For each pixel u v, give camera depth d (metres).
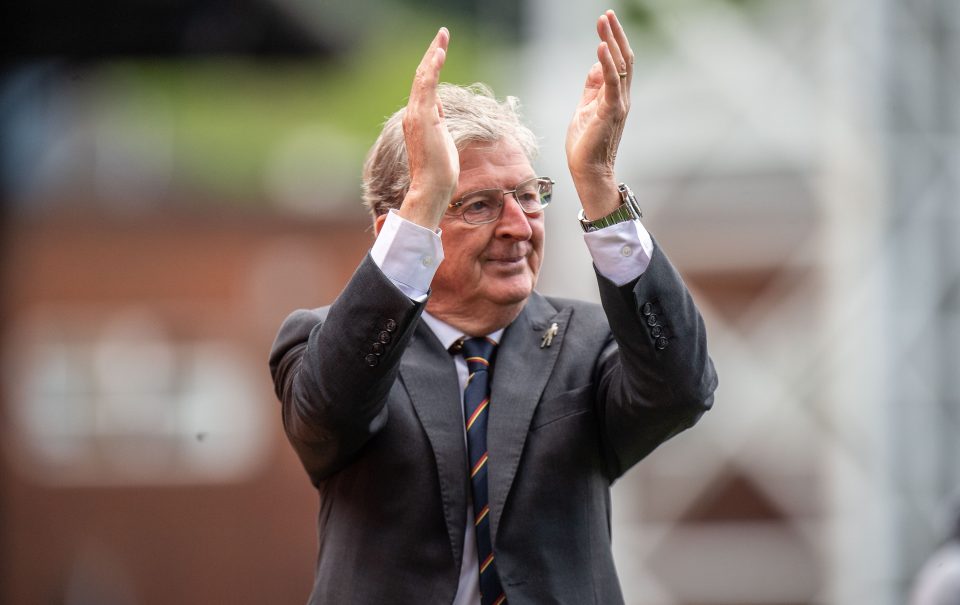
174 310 32.44
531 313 9.49
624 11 23.75
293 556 31.83
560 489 8.87
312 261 32.28
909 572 23.69
